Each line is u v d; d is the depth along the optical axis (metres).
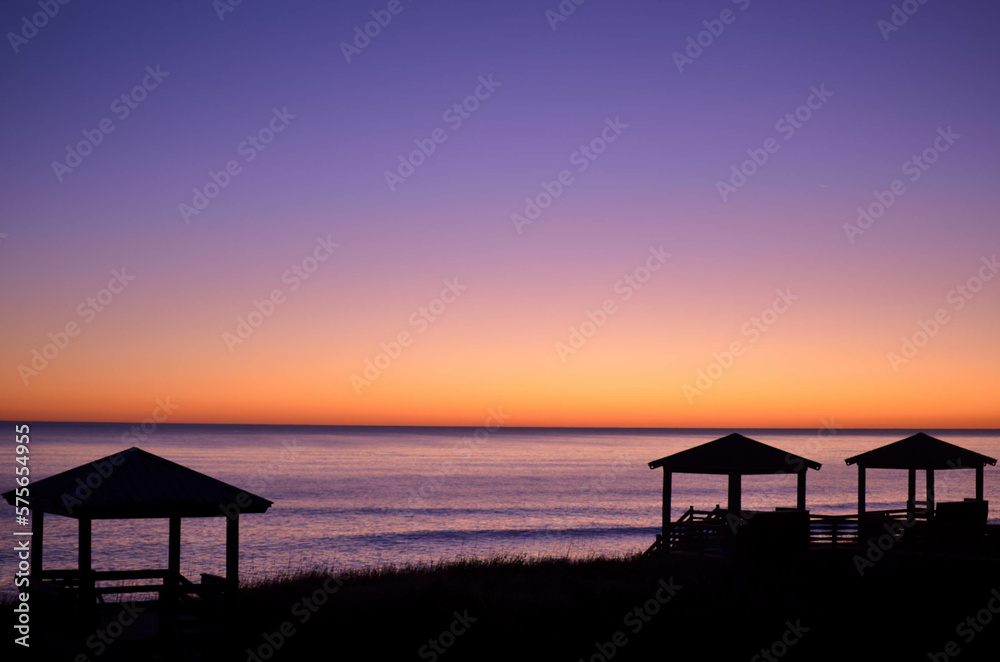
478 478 119.31
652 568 25.28
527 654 16.67
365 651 16.48
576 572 25.23
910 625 18.69
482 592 21.17
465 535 60.19
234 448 184.25
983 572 22.89
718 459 27.95
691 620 18.81
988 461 29.94
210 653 15.89
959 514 28.16
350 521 68.25
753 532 24.86
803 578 22.97
